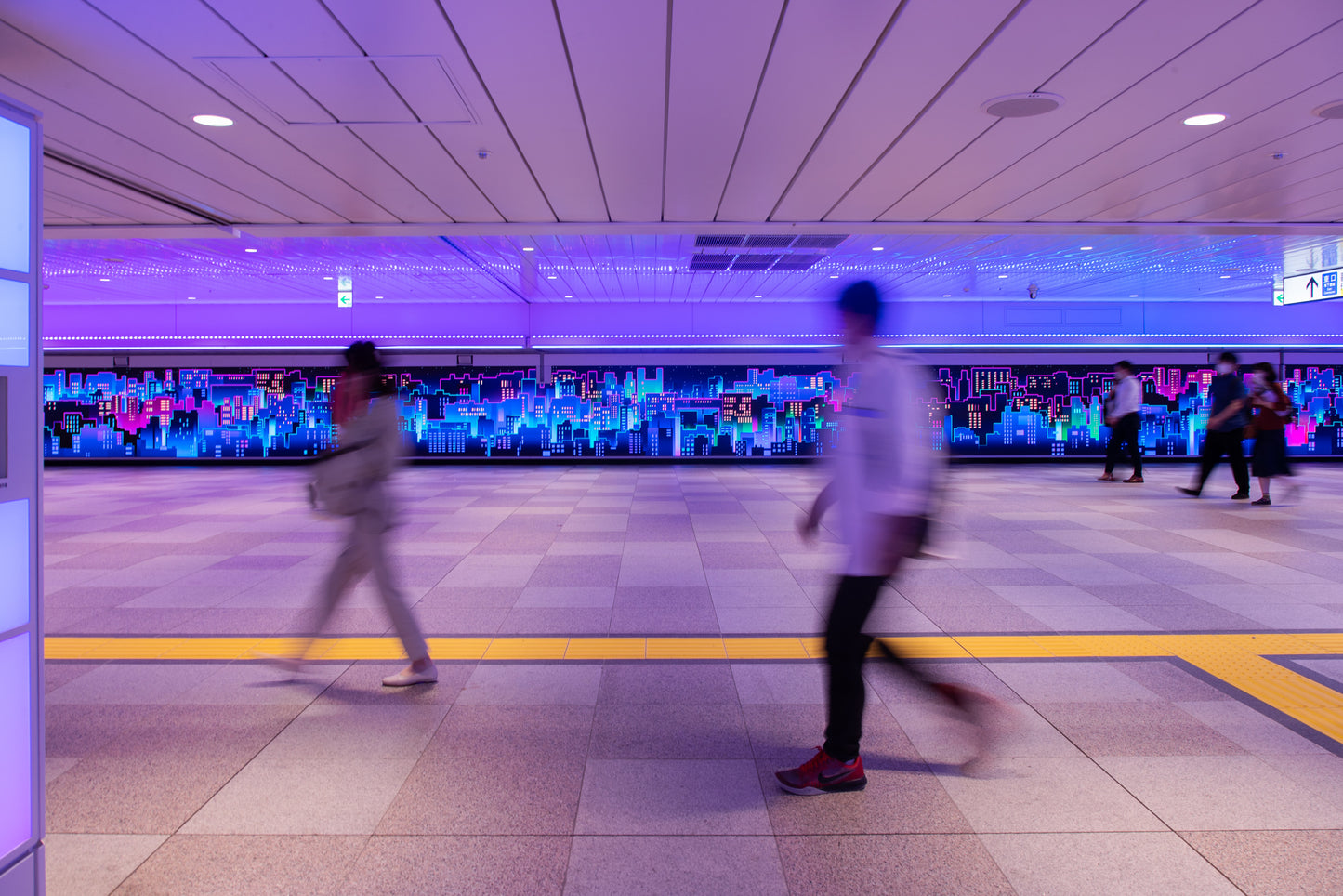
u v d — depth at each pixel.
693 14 4.23
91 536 8.62
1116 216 8.55
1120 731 3.44
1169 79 5.04
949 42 4.55
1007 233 9.31
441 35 4.45
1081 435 18.92
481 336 18.95
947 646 4.63
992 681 4.04
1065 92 5.24
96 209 8.11
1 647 2.07
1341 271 13.22
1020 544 7.91
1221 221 8.84
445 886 2.37
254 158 6.48
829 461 2.92
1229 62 4.81
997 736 3.33
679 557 7.44
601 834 2.66
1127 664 4.31
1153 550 7.55
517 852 2.55
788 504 11.43
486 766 3.15
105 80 5.00
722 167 6.80
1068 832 2.65
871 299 2.81
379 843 2.60
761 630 5.02
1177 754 3.22
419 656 4.04
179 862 2.49
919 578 6.39
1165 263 13.25
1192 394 18.83
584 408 19.08
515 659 4.46
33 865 2.15
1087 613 5.34
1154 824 2.70
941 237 10.94
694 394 19.08
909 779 3.02
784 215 8.48
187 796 2.91
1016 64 4.83
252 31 4.38
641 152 6.38
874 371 2.80
